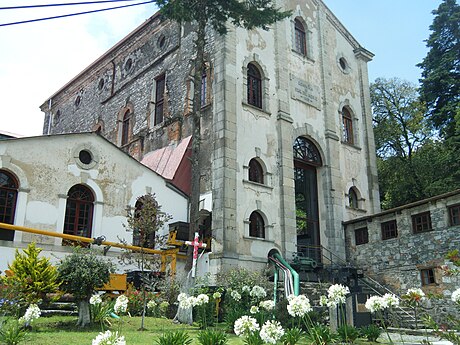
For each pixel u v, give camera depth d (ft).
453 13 95.61
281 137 68.13
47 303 38.11
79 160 56.03
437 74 92.38
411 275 57.93
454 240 52.95
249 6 57.06
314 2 84.53
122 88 90.99
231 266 55.98
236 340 31.94
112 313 38.27
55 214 52.80
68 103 113.29
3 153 50.55
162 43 83.20
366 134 85.76
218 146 61.26
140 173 60.85
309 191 76.23
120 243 55.26
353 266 66.23
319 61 81.10
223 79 63.41
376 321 44.16
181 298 30.58
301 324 36.55
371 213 80.89
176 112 73.31
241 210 60.13
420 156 97.96
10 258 48.55
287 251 63.10
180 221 60.34
